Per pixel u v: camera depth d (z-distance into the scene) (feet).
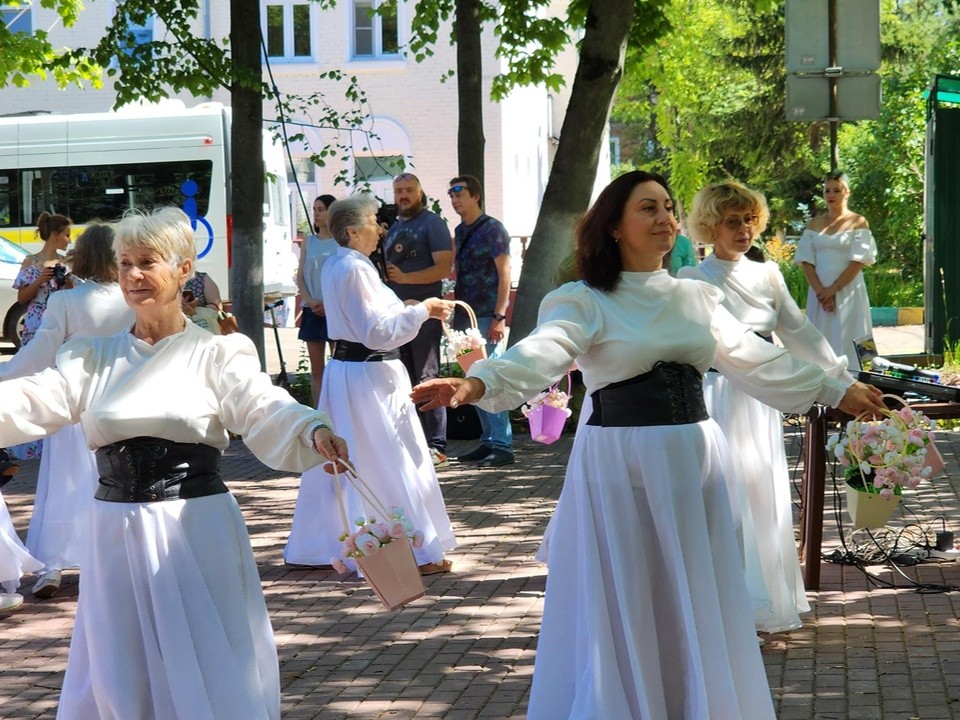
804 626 20.04
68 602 23.32
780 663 18.25
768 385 14.78
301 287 43.50
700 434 13.88
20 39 61.46
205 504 13.04
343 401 24.14
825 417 21.90
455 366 47.21
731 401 18.99
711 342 14.20
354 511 24.20
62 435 23.88
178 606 12.64
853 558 24.18
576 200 42.86
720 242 18.79
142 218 13.24
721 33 105.19
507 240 35.65
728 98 106.42
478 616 21.26
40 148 75.00
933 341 49.73
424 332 34.91
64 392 13.03
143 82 52.95
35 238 75.15
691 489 13.65
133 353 13.19
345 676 18.39
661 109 110.22
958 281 49.57
